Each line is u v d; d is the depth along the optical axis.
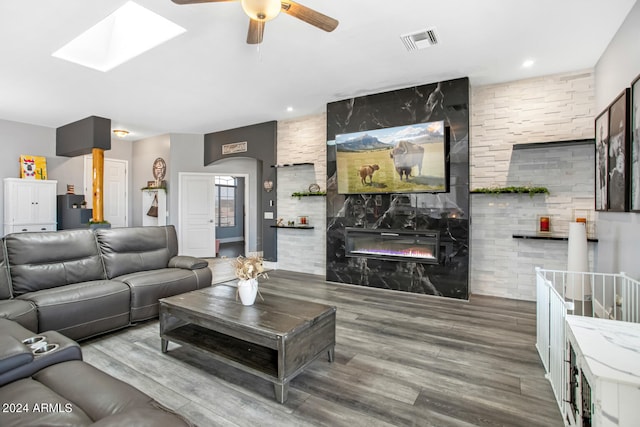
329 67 3.86
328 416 1.91
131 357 2.65
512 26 2.96
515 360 2.59
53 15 2.81
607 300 3.31
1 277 2.75
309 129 5.93
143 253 3.86
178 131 7.22
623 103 2.76
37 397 1.26
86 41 3.63
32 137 6.39
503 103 4.30
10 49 3.41
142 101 5.10
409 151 4.36
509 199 4.29
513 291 4.28
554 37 3.15
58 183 6.76
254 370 2.15
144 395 1.36
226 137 7.07
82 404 1.27
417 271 4.50
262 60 3.66
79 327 2.82
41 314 2.59
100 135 5.93
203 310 2.48
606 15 2.79
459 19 2.85
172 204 7.36
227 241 11.13
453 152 4.23
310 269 5.93
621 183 2.84
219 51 3.46
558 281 4.04
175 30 3.15
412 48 3.38
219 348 2.47
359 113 4.86
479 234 4.46
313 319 2.31
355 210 4.95
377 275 4.79
